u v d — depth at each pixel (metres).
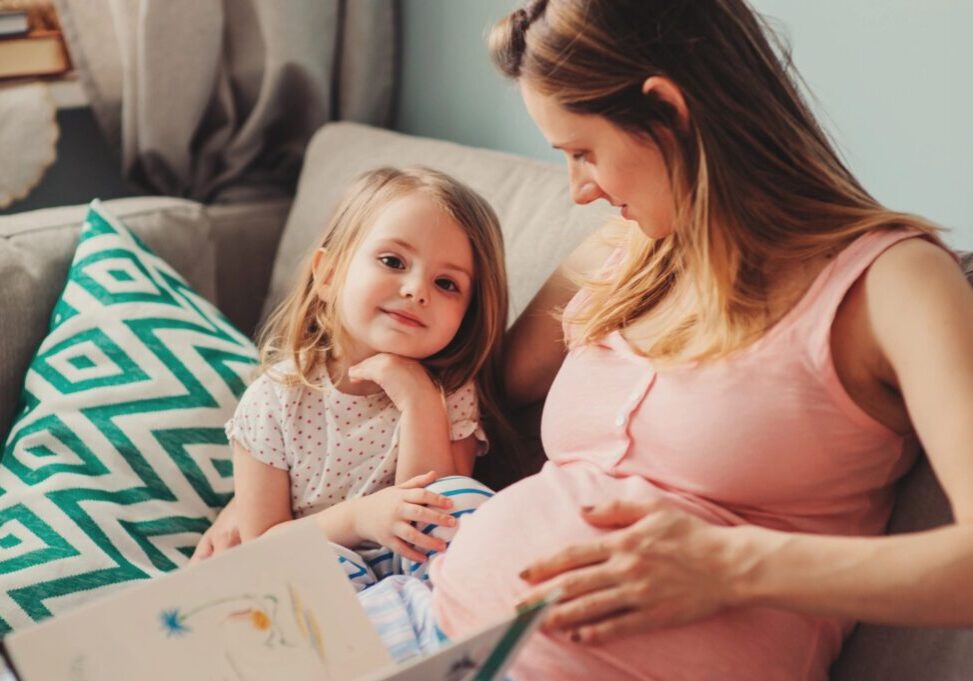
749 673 0.87
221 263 1.80
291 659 0.82
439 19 1.84
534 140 1.72
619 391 1.02
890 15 1.26
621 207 0.99
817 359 0.89
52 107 1.79
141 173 1.86
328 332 1.30
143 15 1.68
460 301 1.24
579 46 0.90
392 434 1.25
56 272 1.46
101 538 1.24
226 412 1.38
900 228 0.89
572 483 0.99
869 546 0.79
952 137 1.22
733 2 0.94
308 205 1.69
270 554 0.84
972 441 0.77
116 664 0.77
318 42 1.84
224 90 1.84
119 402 1.33
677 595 0.83
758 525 0.94
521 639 0.73
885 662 0.93
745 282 0.93
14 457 1.30
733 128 0.91
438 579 0.99
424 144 1.62
